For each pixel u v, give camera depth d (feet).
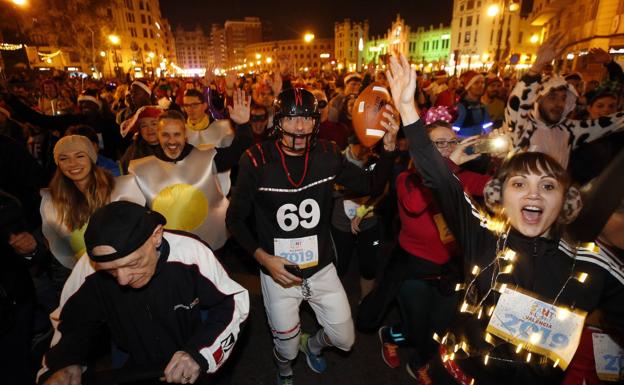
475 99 15.76
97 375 4.90
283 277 6.68
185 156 9.70
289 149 6.94
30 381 7.50
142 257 4.65
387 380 8.87
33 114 15.07
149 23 254.68
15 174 10.07
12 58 71.46
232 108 9.89
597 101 13.74
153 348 5.70
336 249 10.91
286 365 8.02
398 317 11.38
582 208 4.59
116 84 66.64
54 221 8.03
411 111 5.01
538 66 9.76
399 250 8.09
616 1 53.11
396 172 10.44
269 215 7.20
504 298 4.73
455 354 5.41
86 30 108.58
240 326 5.74
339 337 7.55
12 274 7.12
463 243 5.17
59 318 5.39
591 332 4.99
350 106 15.88
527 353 4.76
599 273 4.44
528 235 4.55
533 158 4.47
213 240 10.17
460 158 7.68
